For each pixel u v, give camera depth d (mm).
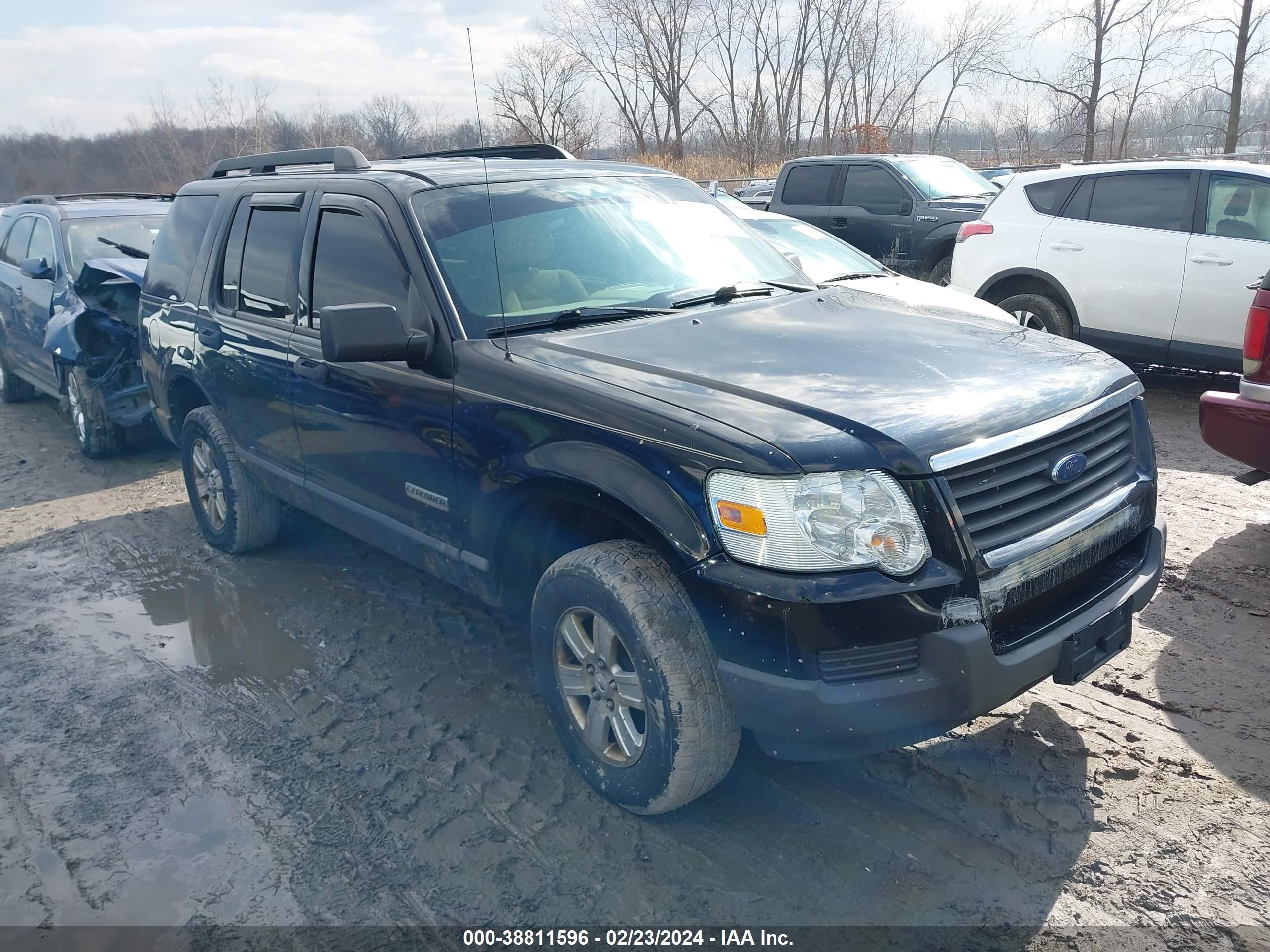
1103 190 7840
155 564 5273
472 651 4129
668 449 2650
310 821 3043
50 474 7105
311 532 5605
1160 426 7145
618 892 2678
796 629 2451
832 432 2559
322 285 4020
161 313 5312
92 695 3904
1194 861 2691
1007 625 2668
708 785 2795
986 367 3029
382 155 5656
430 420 3387
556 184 4008
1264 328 4352
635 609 2697
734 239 4223
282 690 3869
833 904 2598
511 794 3133
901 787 3068
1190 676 3635
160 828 3051
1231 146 22844
